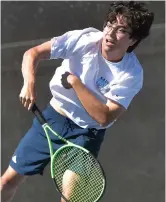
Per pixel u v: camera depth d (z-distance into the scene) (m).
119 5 9.11
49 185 19.20
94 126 10.10
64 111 10.03
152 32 19.86
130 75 9.41
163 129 19.12
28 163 10.52
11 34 21.97
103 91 9.56
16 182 10.77
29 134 10.58
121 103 9.48
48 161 10.52
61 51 9.55
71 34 9.52
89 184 9.80
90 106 9.26
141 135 19.25
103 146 19.47
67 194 9.84
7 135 20.86
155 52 19.86
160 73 19.70
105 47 9.18
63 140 9.76
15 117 20.91
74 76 9.34
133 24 9.02
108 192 19.02
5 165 20.55
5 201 10.89
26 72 9.41
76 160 9.78
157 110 19.38
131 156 19.19
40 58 9.62
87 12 21.09
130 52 9.53
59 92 9.92
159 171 18.77
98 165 9.66
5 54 21.78
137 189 18.78
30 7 21.84
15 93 21.25
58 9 21.52
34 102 9.46
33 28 21.80
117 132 19.45
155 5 19.97
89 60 9.41
